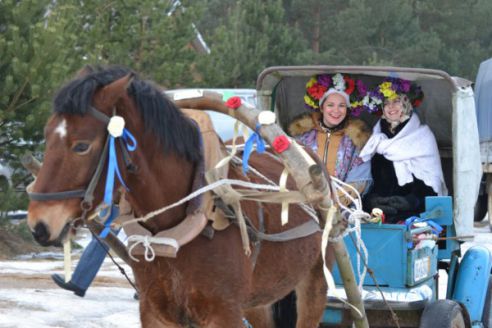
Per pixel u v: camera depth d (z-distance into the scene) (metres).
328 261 5.87
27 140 12.67
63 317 7.72
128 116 4.19
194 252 4.39
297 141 6.05
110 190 3.97
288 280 5.27
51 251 13.20
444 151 7.19
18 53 12.39
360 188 6.68
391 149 6.69
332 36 36.12
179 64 19.33
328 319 6.25
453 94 6.23
